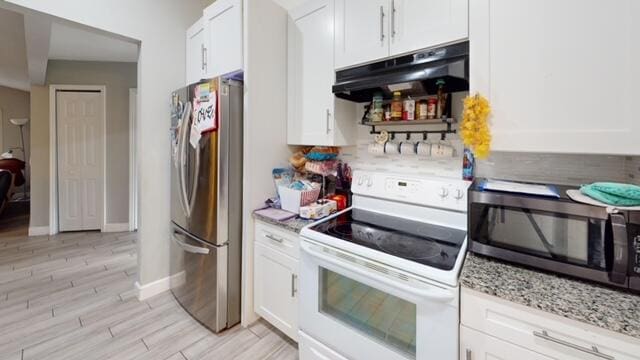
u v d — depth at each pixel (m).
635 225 0.82
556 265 0.94
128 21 2.06
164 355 1.68
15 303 2.21
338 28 1.65
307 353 1.47
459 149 1.55
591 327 0.78
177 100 2.09
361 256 1.22
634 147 0.88
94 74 3.90
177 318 2.03
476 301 0.95
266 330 1.90
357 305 1.29
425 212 1.58
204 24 2.09
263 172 1.91
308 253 1.41
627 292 0.85
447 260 1.12
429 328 1.04
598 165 1.23
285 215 1.77
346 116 1.83
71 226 4.00
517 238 1.02
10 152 5.87
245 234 1.87
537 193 1.02
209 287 1.88
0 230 4.11
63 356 1.67
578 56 0.95
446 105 1.51
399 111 1.62
